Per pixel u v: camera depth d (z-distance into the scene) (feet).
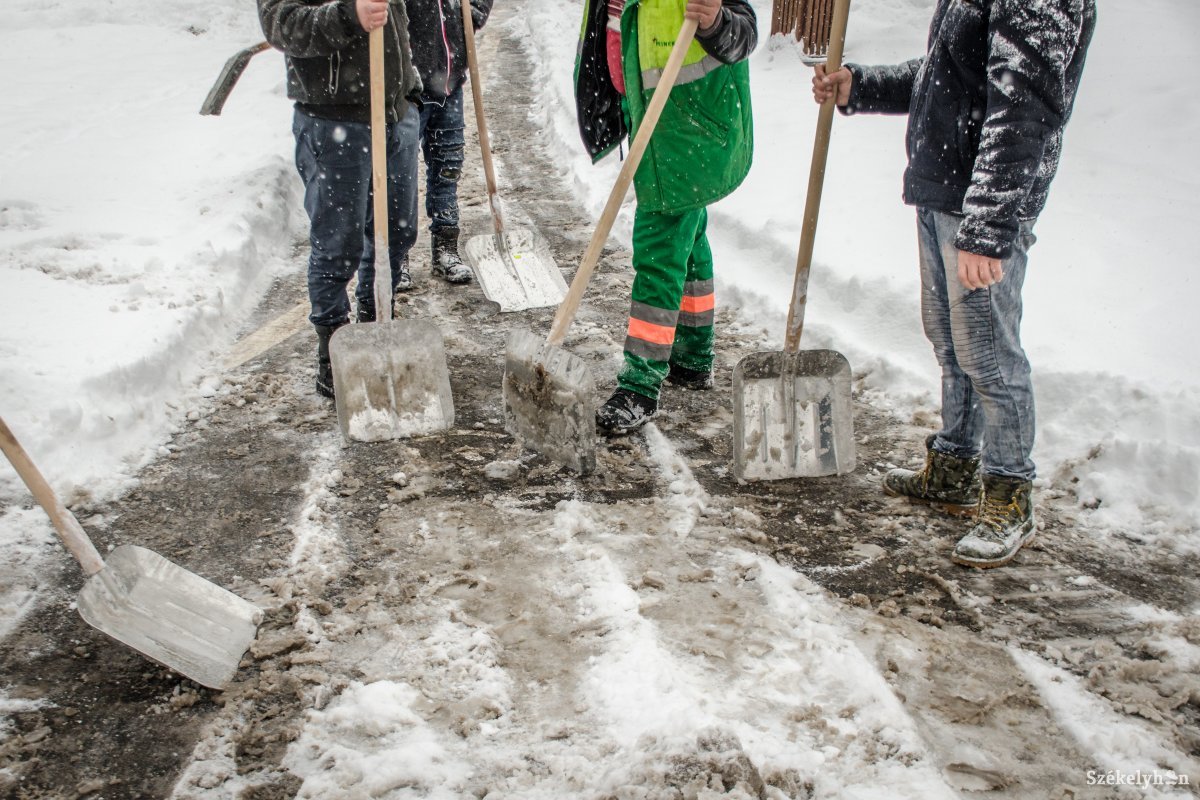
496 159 25.98
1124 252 14.29
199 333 13.98
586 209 21.45
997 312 8.67
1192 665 7.66
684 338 12.81
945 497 10.05
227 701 7.47
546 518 9.99
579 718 7.23
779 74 29.96
